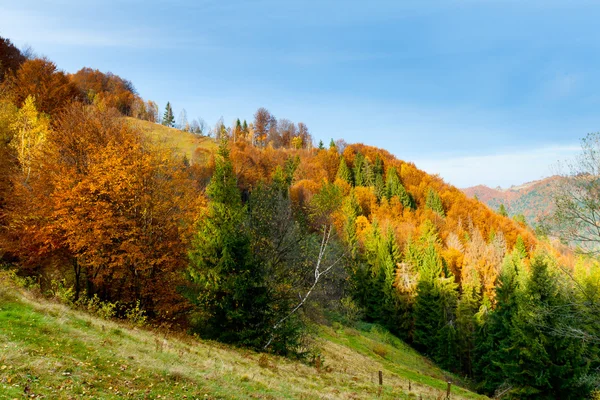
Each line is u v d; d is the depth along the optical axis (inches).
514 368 1163.9
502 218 4092.0
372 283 2477.9
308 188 3080.7
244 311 896.3
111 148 924.6
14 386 305.0
